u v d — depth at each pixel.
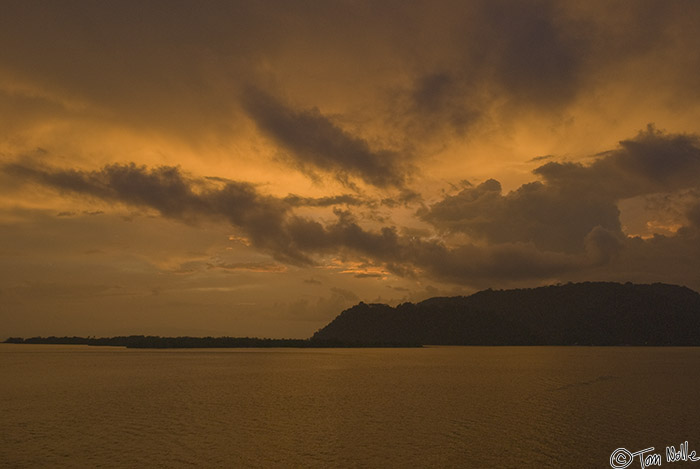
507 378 77.75
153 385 65.50
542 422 39.06
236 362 120.69
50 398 52.44
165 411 43.91
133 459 28.19
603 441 32.78
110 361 123.19
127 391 58.66
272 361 126.00
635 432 35.41
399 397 53.81
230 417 40.91
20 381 70.81
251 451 30.00
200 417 40.88
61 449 30.28
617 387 64.69
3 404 48.19
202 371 90.19
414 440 32.88
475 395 55.72
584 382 71.38
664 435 34.47
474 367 104.62
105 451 29.84
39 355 159.12
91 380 72.19
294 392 58.09
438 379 75.69
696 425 38.03
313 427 36.94
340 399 52.06
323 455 29.23
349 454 29.45
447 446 31.39
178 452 29.67
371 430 35.91
